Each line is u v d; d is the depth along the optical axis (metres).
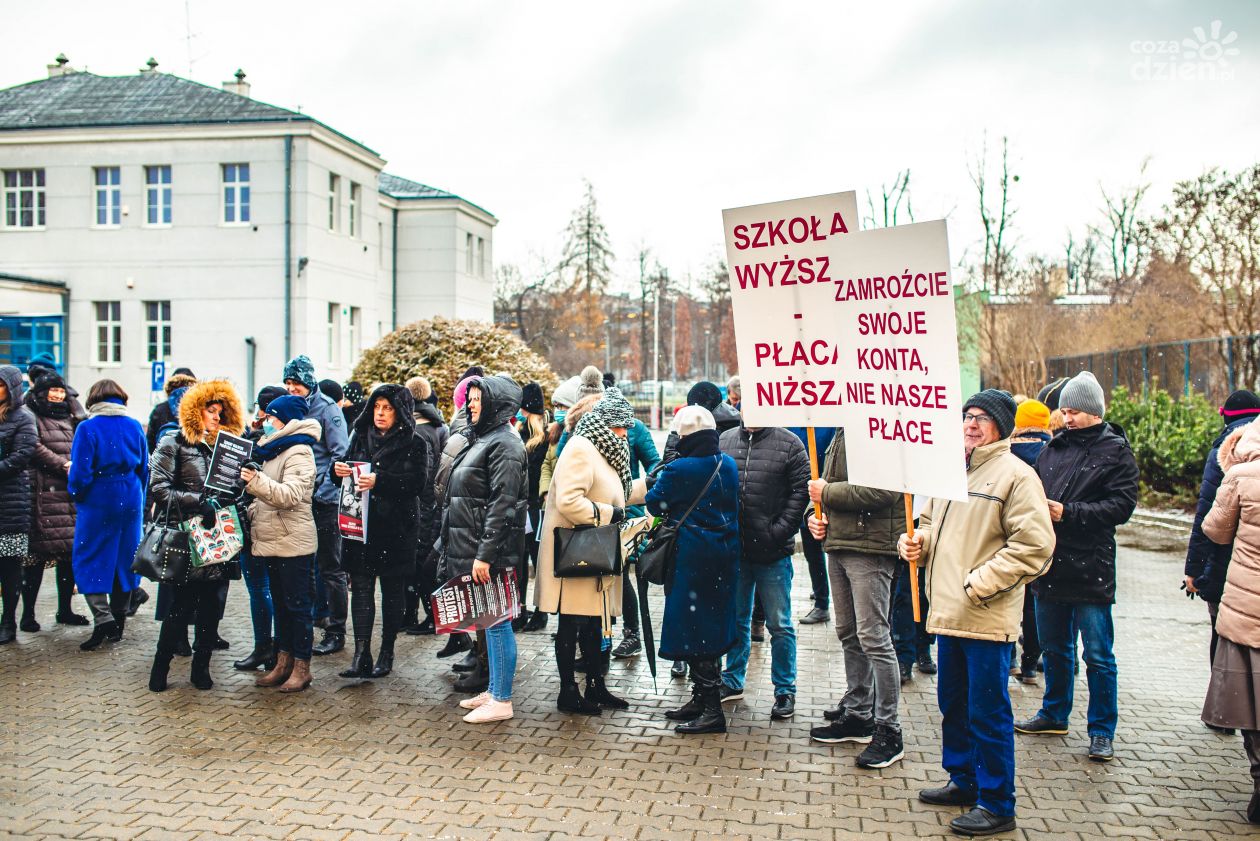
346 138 27.88
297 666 6.67
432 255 34.28
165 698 6.48
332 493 7.87
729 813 4.71
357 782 5.05
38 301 26.47
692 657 5.83
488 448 6.13
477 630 6.33
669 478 5.91
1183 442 16.84
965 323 27.89
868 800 4.90
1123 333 27.11
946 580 4.73
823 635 8.46
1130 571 11.86
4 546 7.68
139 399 26.91
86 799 4.80
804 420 5.57
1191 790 5.07
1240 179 21.34
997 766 4.54
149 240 26.81
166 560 6.37
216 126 26.33
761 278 5.62
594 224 52.53
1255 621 4.65
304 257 26.28
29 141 26.97
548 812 4.69
